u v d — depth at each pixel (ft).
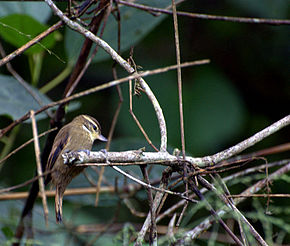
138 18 31.71
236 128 37.99
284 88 42.01
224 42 42.93
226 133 37.58
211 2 43.39
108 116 40.57
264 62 42.47
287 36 41.96
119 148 32.89
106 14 26.00
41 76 41.93
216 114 37.93
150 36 43.11
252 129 40.60
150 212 20.13
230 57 42.57
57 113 27.68
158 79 38.73
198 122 37.45
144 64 42.32
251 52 42.60
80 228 32.30
